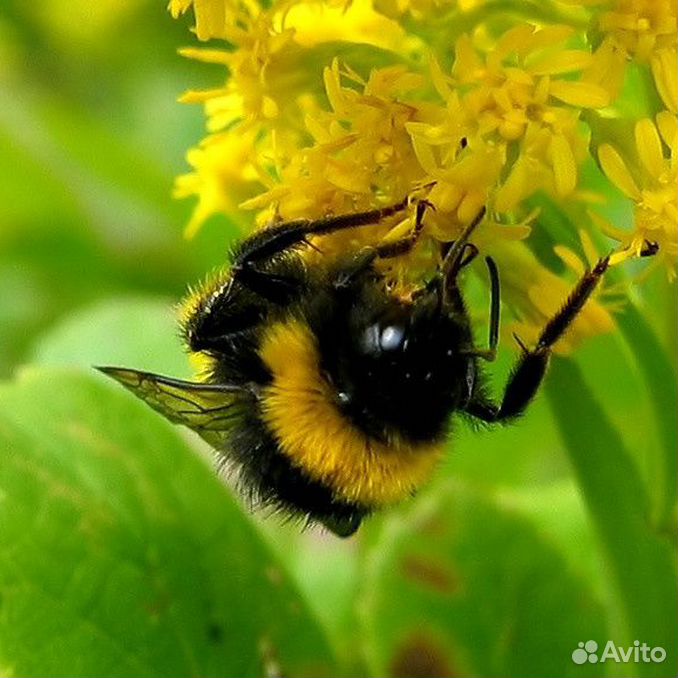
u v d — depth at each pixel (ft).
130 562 0.34
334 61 0.31
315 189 0.31
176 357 0.40
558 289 0.31
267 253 0.31
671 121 0.31
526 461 0.43
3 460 0.34
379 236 0.31
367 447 0.32
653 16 0.31
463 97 0.31
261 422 0.32
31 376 0.35
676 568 0.34
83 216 0.48
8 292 0.50
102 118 0.53
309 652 0.35
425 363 0.31
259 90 0.32
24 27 0.55
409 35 0.32
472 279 0.33
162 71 0.53
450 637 0.37
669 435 0.33
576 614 0.37
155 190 0.45
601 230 0.31
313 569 0.41
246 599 0.35
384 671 0.37
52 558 0.34
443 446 0.32
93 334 0.40
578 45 0.32
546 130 0.31
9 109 0.45
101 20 0.54
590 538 0.38
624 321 0.32
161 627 0.34
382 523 0.41
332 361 0.32
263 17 0.32
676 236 0.31
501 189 0.31
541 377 0.32
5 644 0.33
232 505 0.35
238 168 0.33
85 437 0.35
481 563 0.38
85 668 0.34
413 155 0.31
